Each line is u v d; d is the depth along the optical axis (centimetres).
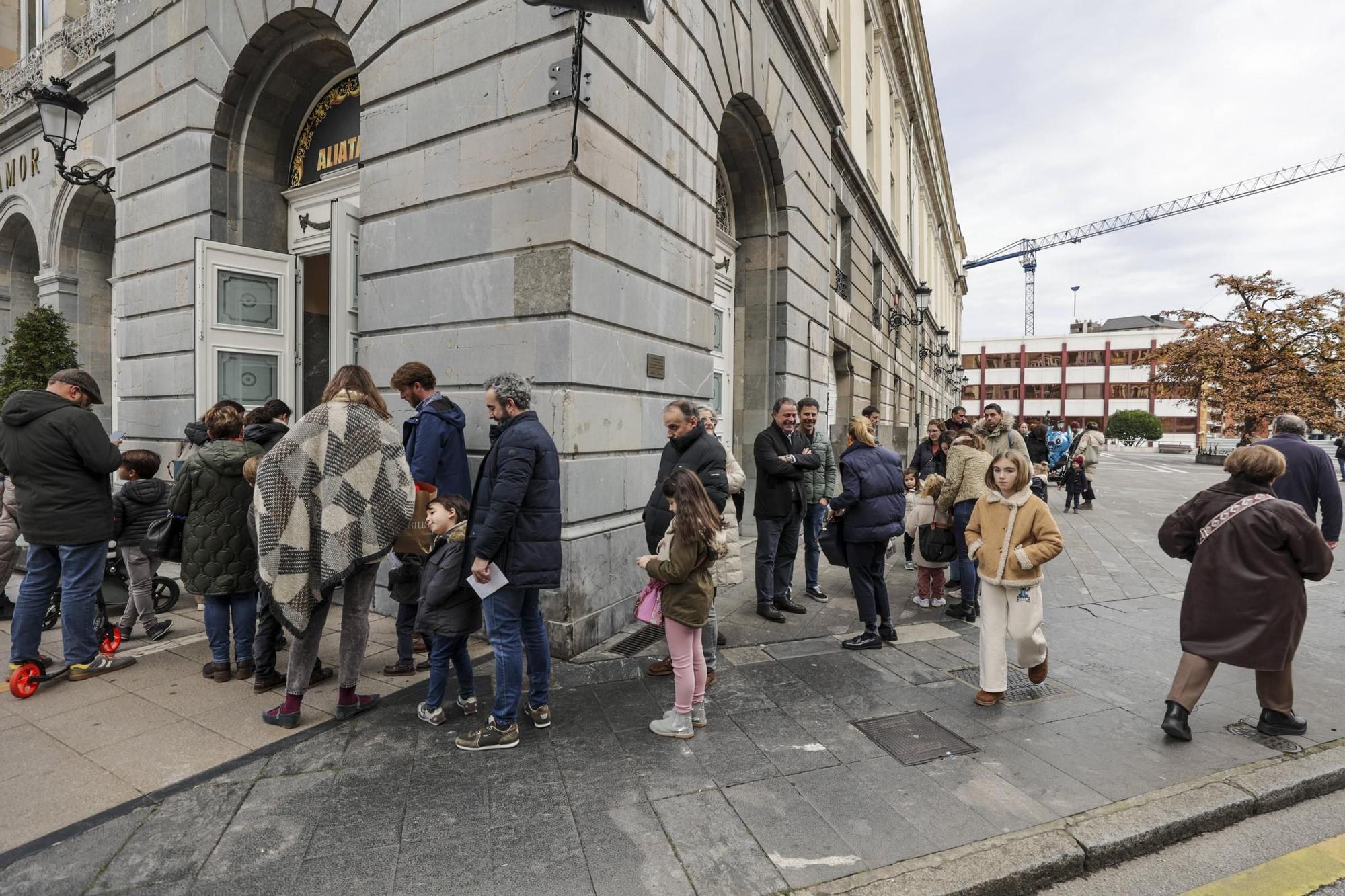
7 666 407
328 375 705
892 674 414
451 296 490
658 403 552
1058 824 257
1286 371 2883
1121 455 4447
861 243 1415
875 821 258
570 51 437
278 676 376
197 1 678
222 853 231
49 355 972
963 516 520
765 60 788
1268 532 324
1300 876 244
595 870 226
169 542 383
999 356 6725
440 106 496
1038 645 369
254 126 684
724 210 876
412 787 275
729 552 408
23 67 1119
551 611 439
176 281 705
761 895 216
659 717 347
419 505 355
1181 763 309
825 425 1081
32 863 225
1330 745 329
